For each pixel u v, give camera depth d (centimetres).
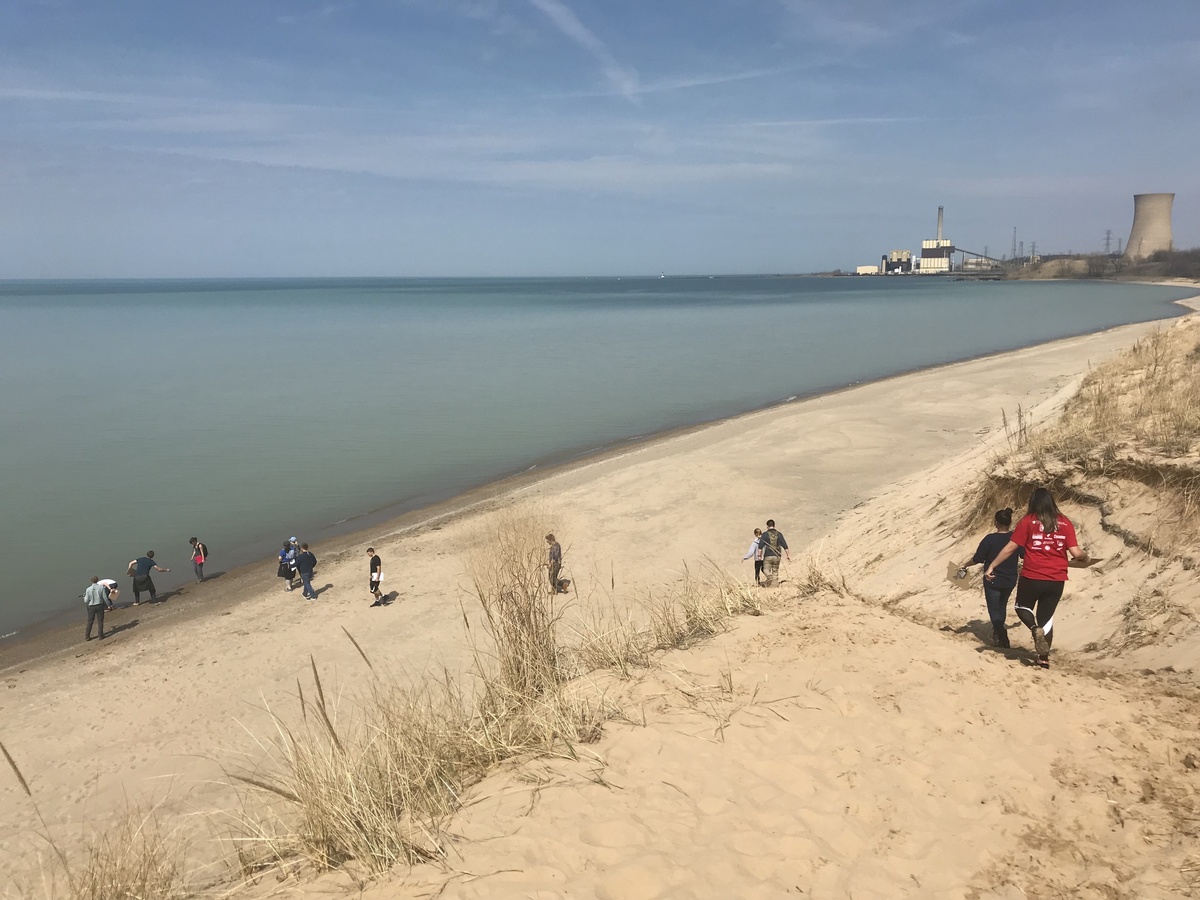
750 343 6512
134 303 17425
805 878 342
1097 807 378
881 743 447
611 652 614
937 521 1120
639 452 2609
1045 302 11300
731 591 750
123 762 995
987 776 412
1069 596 682
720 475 2144
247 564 1802
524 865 351
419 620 1384
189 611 1541
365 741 484
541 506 1978
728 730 470
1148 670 517
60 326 9856
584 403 3753
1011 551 582
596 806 399
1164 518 683
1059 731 446
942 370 4047
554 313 11819
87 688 1224
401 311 12938
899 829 375
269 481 2498
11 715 1146
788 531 1695
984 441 1881
